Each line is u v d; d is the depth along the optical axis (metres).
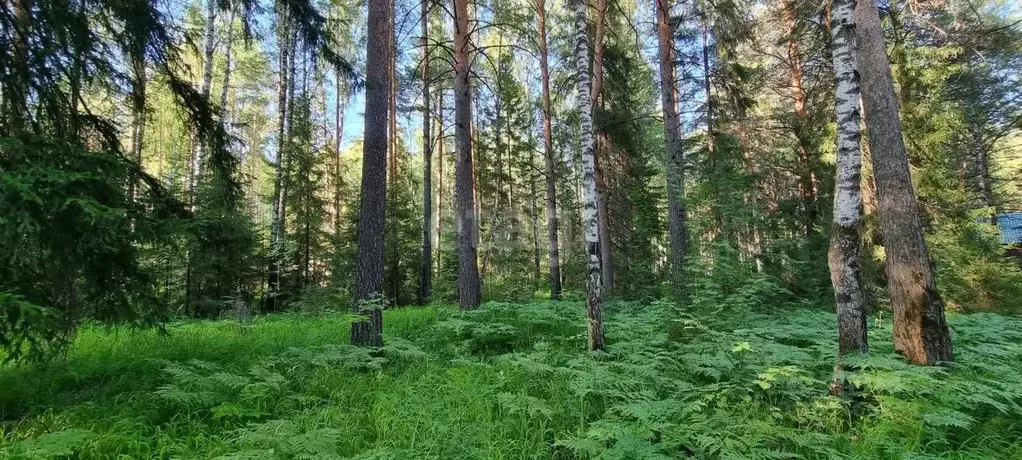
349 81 7.44
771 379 4.35
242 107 27.69
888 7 9.88
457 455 3.71
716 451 3.61
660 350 6.10
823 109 12.16
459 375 5.60
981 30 9.85
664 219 18.73
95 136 5.96
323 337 8.29
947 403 4.29
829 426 4.30
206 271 14.11
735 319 8.31
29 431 4.00
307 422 4.34
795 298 12.39
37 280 4.70
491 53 21.84
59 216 4.51
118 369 5.92
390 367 6.40
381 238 7.38
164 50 6.38
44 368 5.00
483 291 19.47
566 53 15.17
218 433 4.18
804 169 14.73
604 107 14.55
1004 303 11.37
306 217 19.95
